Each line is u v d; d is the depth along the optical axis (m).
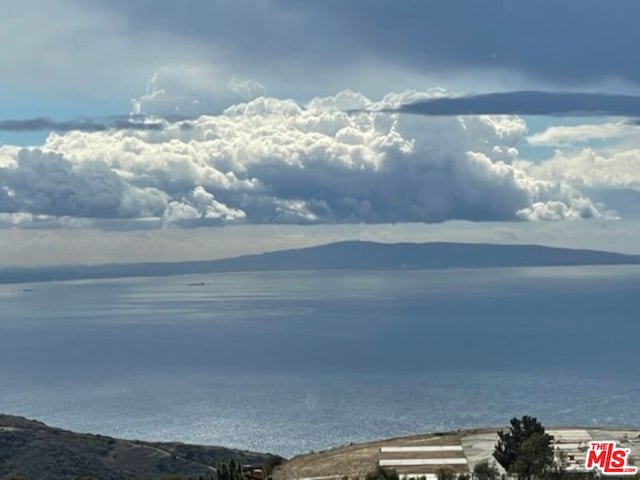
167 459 177.75
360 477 120.12
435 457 130.50
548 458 115.19
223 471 120.75
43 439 185.62
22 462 171.25
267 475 124.31
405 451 135.38
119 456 179.62
